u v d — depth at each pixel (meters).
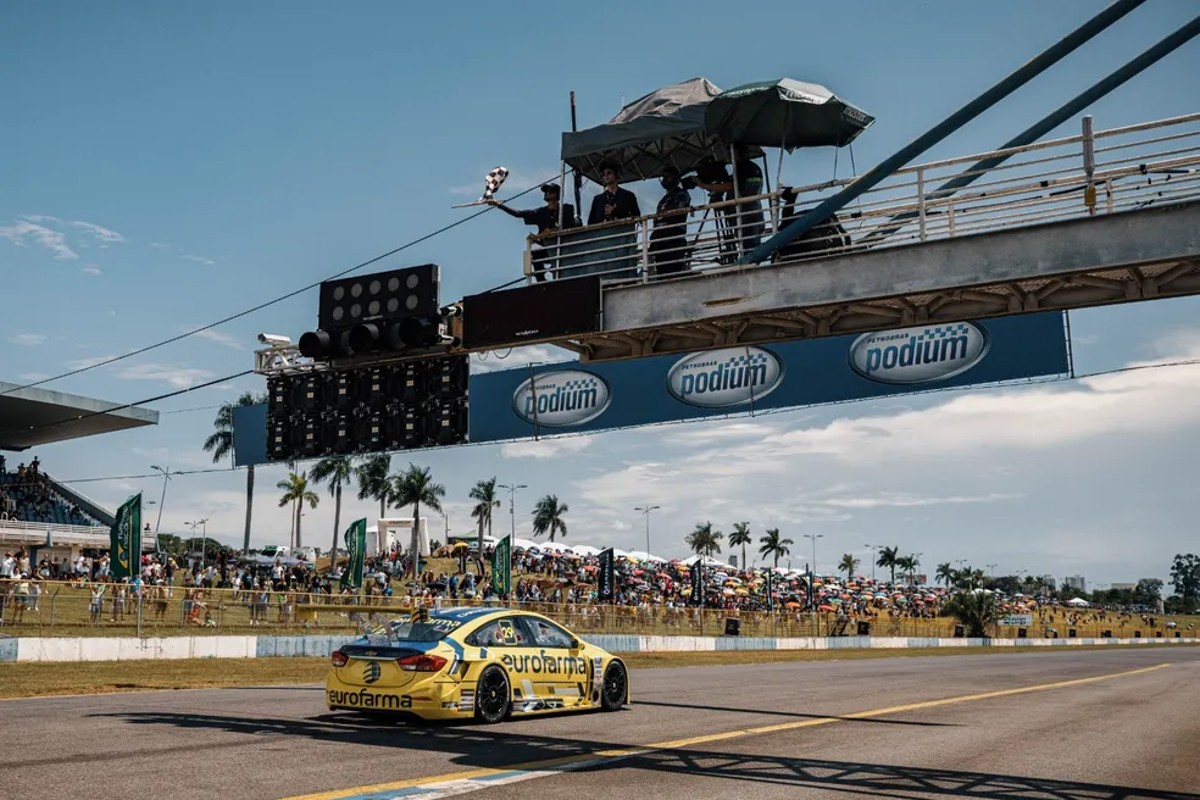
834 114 12.95
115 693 15.29
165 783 6.84
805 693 18.28
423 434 15.55
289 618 31.66
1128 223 10.01
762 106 12.66
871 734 11.44
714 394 19.31
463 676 10.71
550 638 12.26
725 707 14.73
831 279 11.20
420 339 13.41
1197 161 10.20
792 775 8.22
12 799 6.20
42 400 47.78
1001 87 11.50
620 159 14.64
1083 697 18.92
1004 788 8.02
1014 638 87.56
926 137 11.60
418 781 7.15
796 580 102.06
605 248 12.65
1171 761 9.98
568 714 12.40
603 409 20.34
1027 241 10.38
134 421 52.47
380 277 13.91
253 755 8.25
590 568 71.50
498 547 39.16
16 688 15.54
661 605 54.69
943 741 10.95
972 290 11.32
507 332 12.81
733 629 50.03
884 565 186.25
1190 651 72.56
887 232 11.63
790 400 18.38
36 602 25.11
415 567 62.75
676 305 11.99
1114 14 11.27
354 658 10.84
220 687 17.03
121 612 27.11
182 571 46.62
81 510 57.69
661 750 9.36
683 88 13.55
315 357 14.06
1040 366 16.02
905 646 65.06
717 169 13.59
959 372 16.70
